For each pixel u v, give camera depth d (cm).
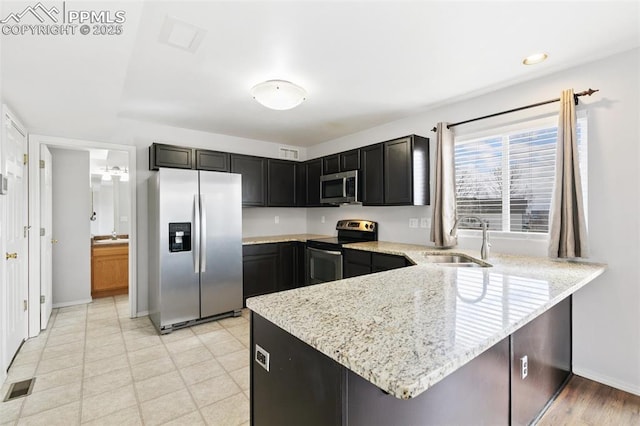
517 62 220
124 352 260
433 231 305
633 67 202
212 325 327
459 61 219
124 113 328
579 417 179
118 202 553
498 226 277
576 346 224
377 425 90
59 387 208
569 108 218
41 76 185
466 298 130
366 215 410
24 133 284
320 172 433
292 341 105
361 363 74
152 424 174
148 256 356
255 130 399
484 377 126
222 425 173
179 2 155
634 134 201
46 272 321
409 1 156
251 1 155
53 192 379
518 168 265
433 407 105
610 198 210
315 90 271
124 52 161
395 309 115
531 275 176
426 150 326
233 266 352
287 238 435
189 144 393
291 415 105
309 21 172
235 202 354
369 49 202
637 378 201
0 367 208
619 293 207
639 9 162
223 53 206
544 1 157
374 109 320
